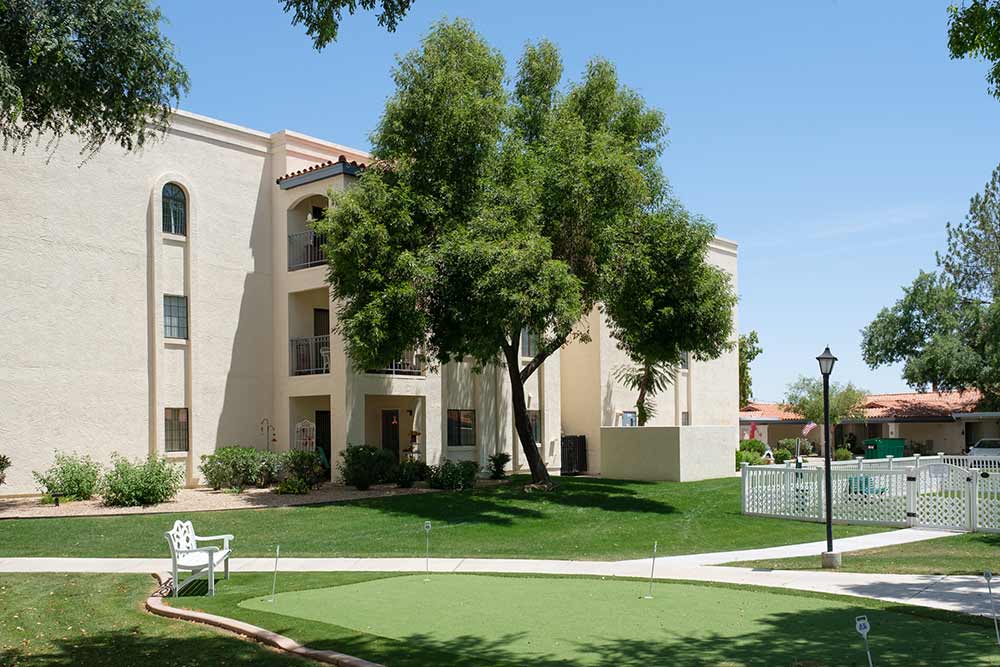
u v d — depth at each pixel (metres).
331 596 11.56
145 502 20.61
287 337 26.77
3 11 11.16
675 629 9.45
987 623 9.73
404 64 22.28
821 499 21.14
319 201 27.25
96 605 11.23
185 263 25.06
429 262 20.45
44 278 22.02
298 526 18.61
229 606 10.86
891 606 10.80
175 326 24.77
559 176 22.31
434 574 13.66
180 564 11.95
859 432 58.25
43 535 17.00
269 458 24.55
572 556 16.22
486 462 30.45
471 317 20.59
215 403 25.33
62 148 22.48
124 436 23.34
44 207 22.11
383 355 20.89
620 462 30.16
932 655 8.23
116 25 12.07
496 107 22.16
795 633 9.24
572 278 20.88
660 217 23.67
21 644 9.23
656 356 24.72
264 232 27.11
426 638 9.02
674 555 16.58
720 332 24.23
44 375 21.88
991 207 51.56
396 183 22.02
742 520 21.38
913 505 20.03
